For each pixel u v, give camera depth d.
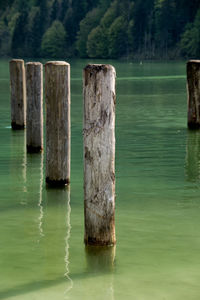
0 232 9.20
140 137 19.56
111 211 8.44
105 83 7.96
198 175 13.52
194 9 166.88
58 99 11.69
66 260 7.97
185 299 6.70
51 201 11.17
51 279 7.32
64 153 12.20
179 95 37.78
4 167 14.45
